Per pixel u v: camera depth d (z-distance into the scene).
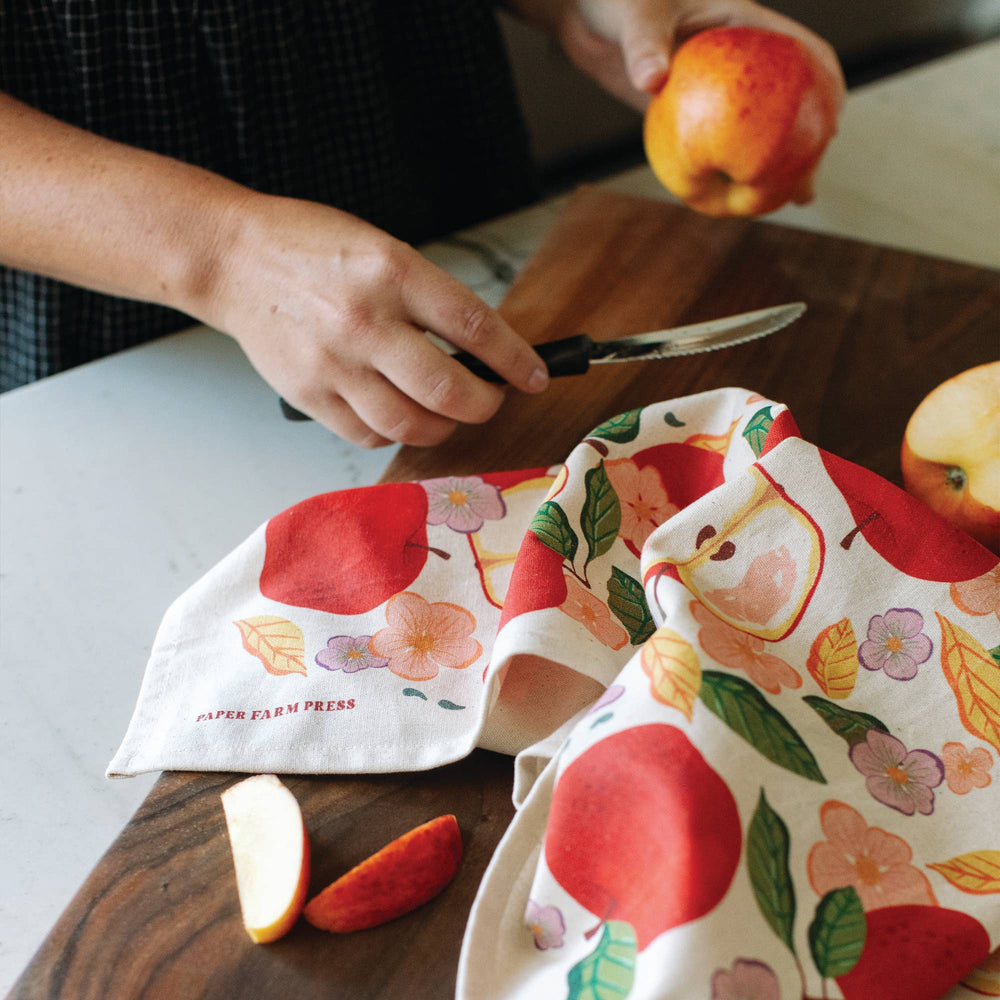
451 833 0.41
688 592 0.41
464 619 0.49
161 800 0.43
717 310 0.78
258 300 0.60
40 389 0.73
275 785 0.42
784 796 0.36
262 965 0.38
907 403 0.68
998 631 0.43
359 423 0.63
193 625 0.49
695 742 0.35
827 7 1.40
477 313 0.58
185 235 0.59
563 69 1.32
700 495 0.51
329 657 0.47
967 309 0.77
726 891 0.33
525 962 0.36
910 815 0.38
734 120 0.69
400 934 0.39
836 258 0.83
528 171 1.08
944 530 0.45
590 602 0.44
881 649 0.43
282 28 0.78
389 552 0.51
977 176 1.04
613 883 0.35
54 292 0.82
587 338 0.63
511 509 0.54
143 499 0.65
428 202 1.04
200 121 0.81
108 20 0.73
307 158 0.87
